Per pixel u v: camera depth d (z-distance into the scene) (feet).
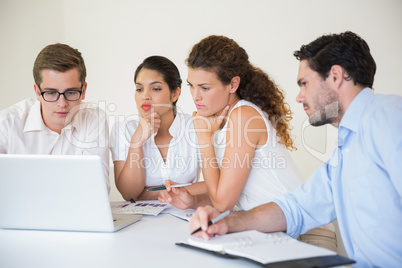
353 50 4.34
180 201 5.58
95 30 14.46
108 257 3.64
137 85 7.07
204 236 3.68
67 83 5.92
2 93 11.93
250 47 13.47
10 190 4.52
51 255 3.74
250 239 3.64
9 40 12.09
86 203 4.42
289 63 13.16
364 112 3.93
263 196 5.71
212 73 5.51
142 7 14.24
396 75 12.19
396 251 3.64
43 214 4.55
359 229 3.85
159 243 4.03
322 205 4.40
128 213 5.39
